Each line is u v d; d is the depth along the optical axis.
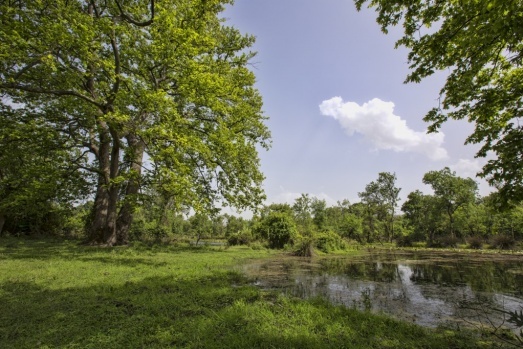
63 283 7.66
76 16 11.73
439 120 8.09
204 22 14.96
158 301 6.09
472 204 44.19
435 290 9.04
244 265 13.30
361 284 9.72
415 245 39.09
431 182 46.69
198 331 4.50
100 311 5.41
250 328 4.70
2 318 5.04
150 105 12.68
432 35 6.34
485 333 5.15
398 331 4.96
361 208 60.41
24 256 12.21
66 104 14.27
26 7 12.22
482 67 6.78
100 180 18.92
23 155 16.31
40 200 19.33
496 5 4.48
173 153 12.65
